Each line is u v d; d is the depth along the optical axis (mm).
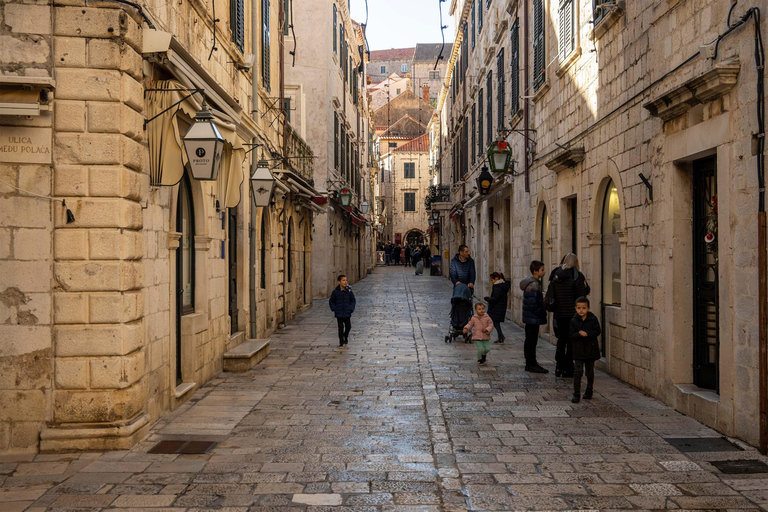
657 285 8156
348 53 31438
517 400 8320
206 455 6109
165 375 7629
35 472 5645
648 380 8547
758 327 5898
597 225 10758
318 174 24078
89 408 6211
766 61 5738
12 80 5895
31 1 6094
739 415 6320
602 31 10203
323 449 6309
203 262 9414
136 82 6484
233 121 9375
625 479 5430
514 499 5031
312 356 11875
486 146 22094
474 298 25797
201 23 9203
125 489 5250
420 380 9656
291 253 18578
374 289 29406
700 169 7480
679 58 7449
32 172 6121
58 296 6176
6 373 6152
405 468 5762
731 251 6383
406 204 68750
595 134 10711
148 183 6953
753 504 4879
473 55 25953
